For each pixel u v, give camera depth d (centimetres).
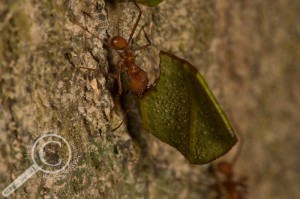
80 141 17
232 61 20
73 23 16
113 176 17
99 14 17
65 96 16
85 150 17
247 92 20
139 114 17
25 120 16
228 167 19
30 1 16
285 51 21
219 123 16
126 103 17
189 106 16
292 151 21
